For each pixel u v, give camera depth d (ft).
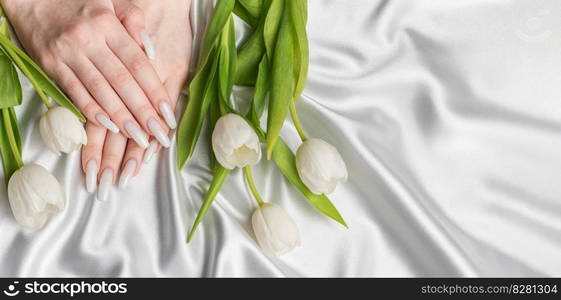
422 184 2.96
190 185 2.82
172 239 2.71
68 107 2.69
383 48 3.17
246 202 2.81
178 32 3.00
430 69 3.16
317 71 3.11
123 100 2.71
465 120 3.10
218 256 2.69
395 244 2.81
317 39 3.15
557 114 3.12
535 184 3.00
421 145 3.04
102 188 2.70
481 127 3.10
